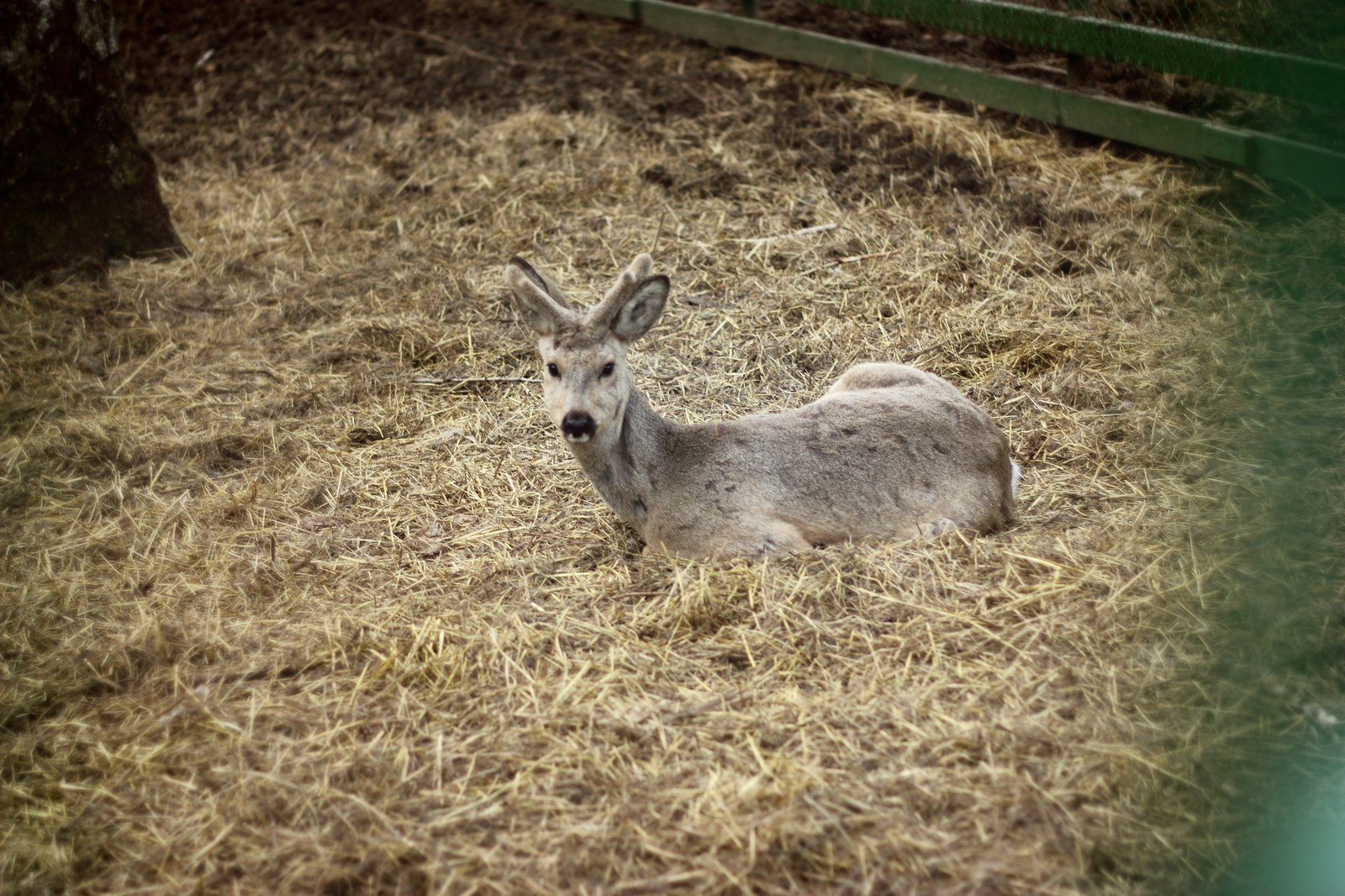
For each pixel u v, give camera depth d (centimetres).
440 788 486
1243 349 777
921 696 514
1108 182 988
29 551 672
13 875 472
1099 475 683
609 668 546
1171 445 697
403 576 632
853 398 647
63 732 541
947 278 899
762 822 455
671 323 877
